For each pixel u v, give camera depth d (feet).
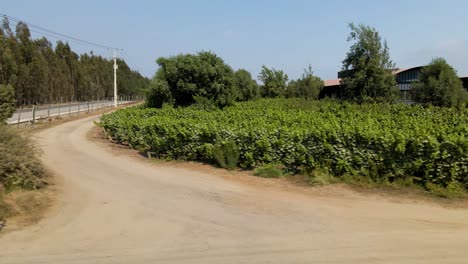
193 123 48.21
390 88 113.29
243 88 154.40
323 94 173.68
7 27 183.62
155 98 97.19
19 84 176.86
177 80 94.58
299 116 62.13
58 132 88.22
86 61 311.27
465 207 26.27
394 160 31.24
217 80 94.63
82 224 24.45
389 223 23.08
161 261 18.22
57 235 22.45
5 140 32.32
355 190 30.55
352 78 115.96
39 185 33.22
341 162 33.01
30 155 33.45
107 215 26.27
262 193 30.99
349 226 22.65
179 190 32.86
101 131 91.15
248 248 19.60
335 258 17.97
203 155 45.37
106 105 230.07
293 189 31.86
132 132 61.82
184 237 21.59
